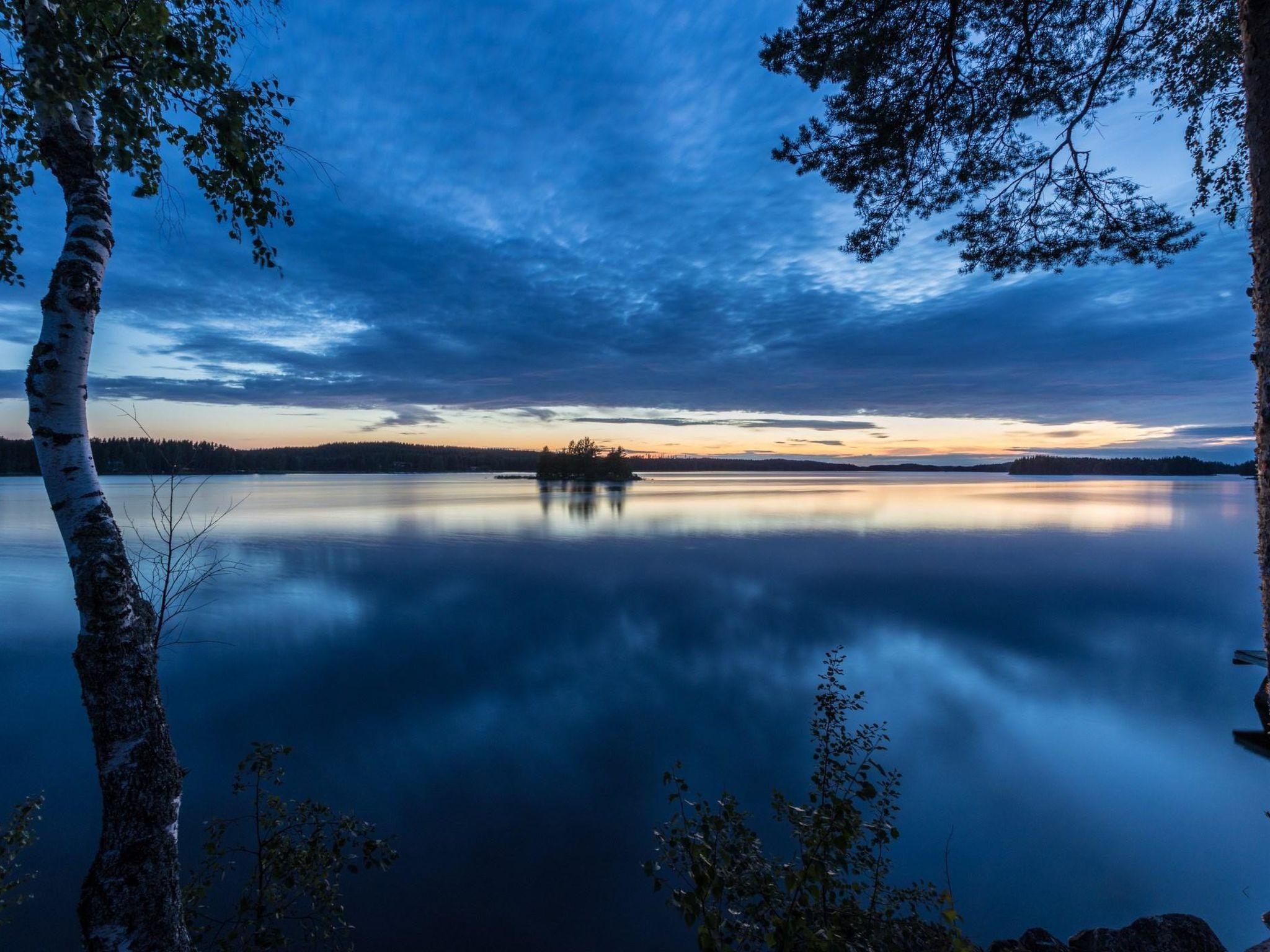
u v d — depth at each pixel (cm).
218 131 298
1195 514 5312
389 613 1873
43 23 250
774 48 452
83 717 1073
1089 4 398
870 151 461
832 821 311
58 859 662
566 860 688
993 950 548
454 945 555
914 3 396
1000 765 954
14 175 350
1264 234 235
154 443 309
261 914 372
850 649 1554
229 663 1410
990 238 499
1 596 2027
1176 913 575
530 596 2109
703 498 7575
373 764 920
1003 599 2091
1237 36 385
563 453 13325
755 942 304
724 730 1060
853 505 6381
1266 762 955
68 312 260
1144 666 1438
